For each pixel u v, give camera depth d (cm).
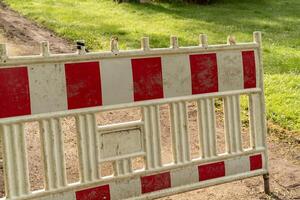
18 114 443
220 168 555
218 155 553
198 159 540
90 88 475
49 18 2209
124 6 2736
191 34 2003
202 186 543
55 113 459
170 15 2503
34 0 2773
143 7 2727
